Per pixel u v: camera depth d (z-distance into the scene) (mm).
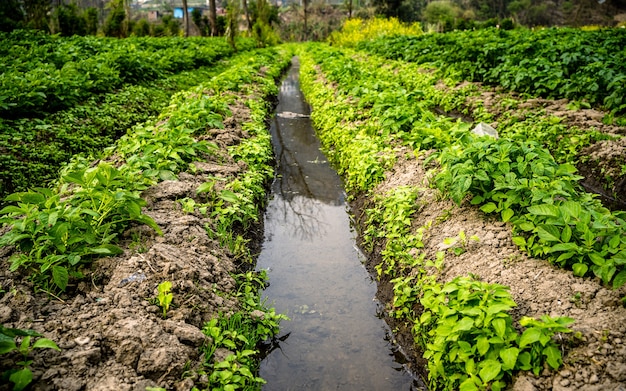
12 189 6504
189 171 6348
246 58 21359
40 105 8719
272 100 14391
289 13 87250
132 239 4496
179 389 3127
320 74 16953
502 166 4711
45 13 23375
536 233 4090
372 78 11977
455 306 3406
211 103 9133
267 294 5012
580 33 16234
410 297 4414
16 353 2969
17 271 3803
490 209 4656
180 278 3996
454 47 14680
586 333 3143
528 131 7949
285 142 10469
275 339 4344
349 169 7801
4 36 16391
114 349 3250
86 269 4023
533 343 3086
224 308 4121
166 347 3324
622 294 3387
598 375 2889
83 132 8500
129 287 3822
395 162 6895
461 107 10500
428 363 3654
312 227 6555
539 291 3645
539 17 70312
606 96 8953
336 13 79938
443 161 5254
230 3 27047
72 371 3012
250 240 5793
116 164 6344
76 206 4379
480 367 3164
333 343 4316
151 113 10938
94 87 10781
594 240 3686
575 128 7668
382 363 4078
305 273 5441
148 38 21562
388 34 28531
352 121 9625
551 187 4379
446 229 4875
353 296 5016
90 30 27469
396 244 5133
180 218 5086
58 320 3412
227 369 3496
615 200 6375
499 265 4051
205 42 25141
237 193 6207
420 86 12398
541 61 10594
